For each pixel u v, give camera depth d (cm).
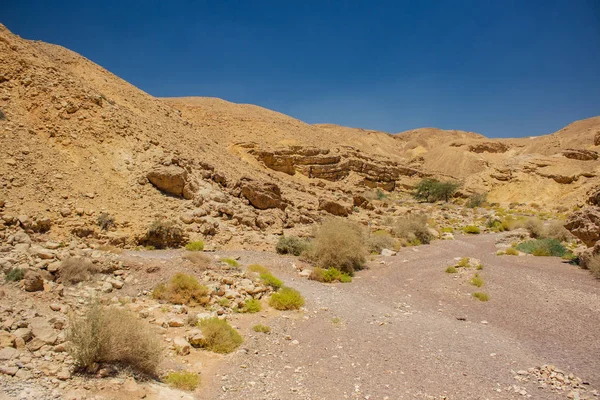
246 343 890
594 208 1841
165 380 678
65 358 627
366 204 4097
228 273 1334
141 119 2773
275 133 7288
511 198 6234
